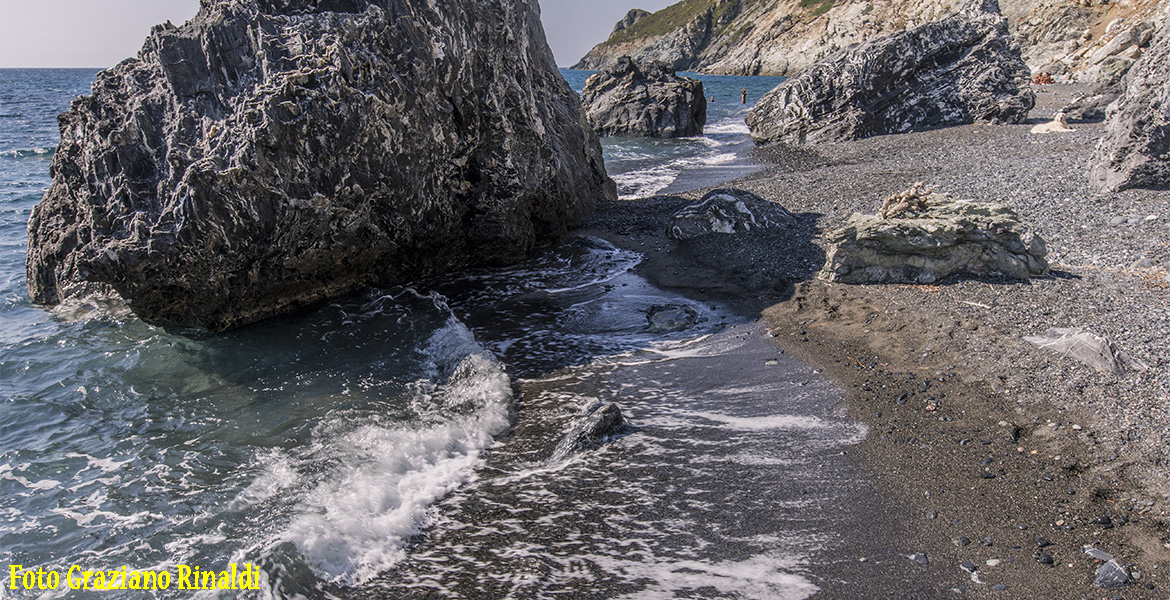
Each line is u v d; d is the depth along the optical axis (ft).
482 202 45.27
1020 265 35.68
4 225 63.21
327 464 23.94
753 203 52.01
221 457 24.81
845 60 101.09
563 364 31.78
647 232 53.52
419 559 19.29
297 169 33.96
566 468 23.27
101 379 31.22
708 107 204.85
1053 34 199.21
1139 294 32.30
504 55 44.78
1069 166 59.52
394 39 38.37
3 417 28.02
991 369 27.07
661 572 18.33
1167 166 47.70
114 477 23.89
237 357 33.30
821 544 19.03
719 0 579.07
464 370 31.04
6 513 22.04
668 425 25.68
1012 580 17.25
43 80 461.78
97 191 35.24
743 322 35.22
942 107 97.96
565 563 18.86
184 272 33.94
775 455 23.34
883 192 57.82
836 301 35.76
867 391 26.96
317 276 38.81
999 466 21.75
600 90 141.90
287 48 34.04
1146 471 20.39
